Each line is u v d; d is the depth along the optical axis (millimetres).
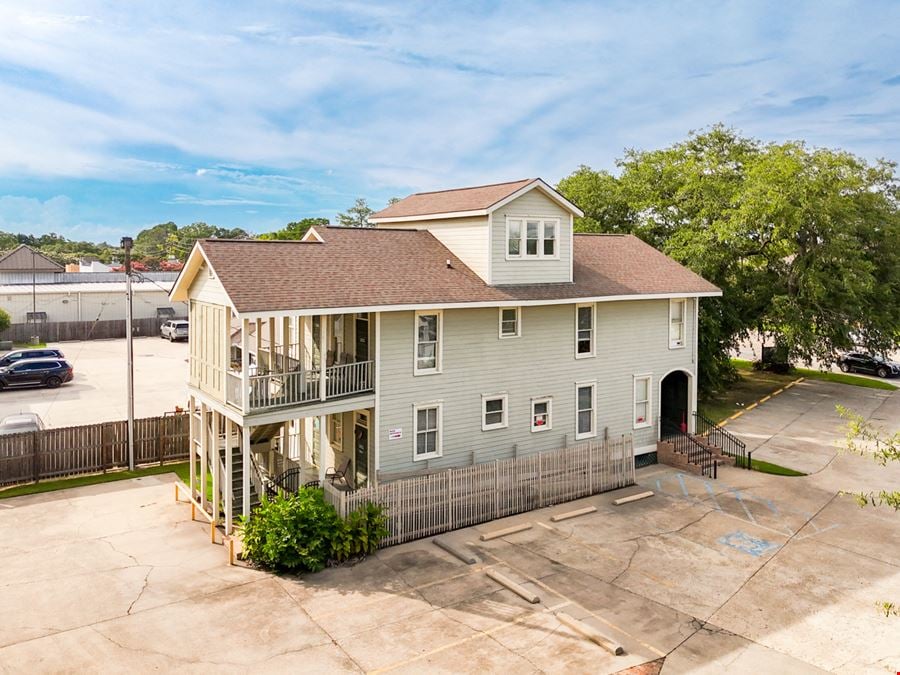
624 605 13992
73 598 14055
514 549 16844
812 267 34562
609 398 24234
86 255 131625
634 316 24703
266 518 16016
